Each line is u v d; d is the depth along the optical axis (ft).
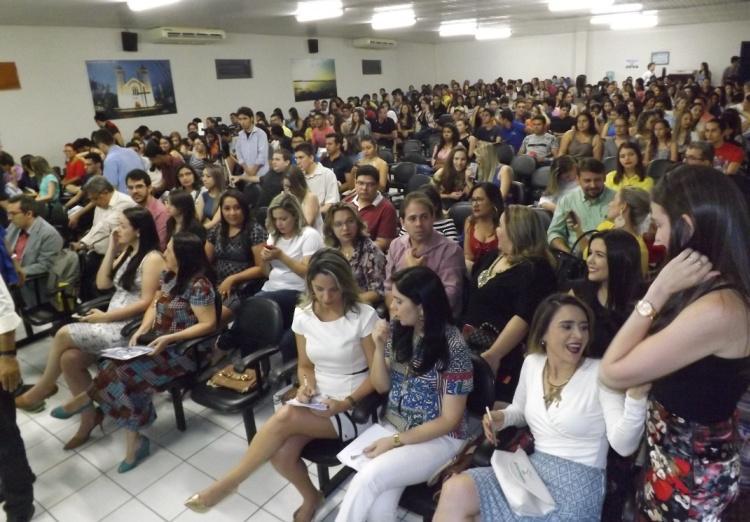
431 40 53.36
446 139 18.52
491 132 24.07
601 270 6.33
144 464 8.27
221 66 35.45
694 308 3.28
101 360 8.94
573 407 5.18
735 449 3.73
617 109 24.70
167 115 32.63
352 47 46.24
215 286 8.63
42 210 16.66
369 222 11.56
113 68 29.43
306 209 12.74
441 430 5.75
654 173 13.48
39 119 26.63
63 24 26.53
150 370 8.08
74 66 27.71
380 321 6.61
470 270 9.53
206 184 15.05
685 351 3.30
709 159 11.04
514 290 7.37
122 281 9.53
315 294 6.82
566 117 25.32
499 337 7.20
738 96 33.65
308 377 7.23
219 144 26.40
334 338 6.82
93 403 8.57
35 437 9.07
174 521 7.11
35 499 7.61
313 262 6.87
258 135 20.17
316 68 42.75
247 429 8.10
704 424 3.59
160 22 28.58
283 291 10.16
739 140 14.58
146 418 8.13
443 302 5.84
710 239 3.23
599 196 10.25
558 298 5.35
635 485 4.99
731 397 3.51
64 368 8.77
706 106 23.57
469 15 33.14
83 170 22.47
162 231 12.87
